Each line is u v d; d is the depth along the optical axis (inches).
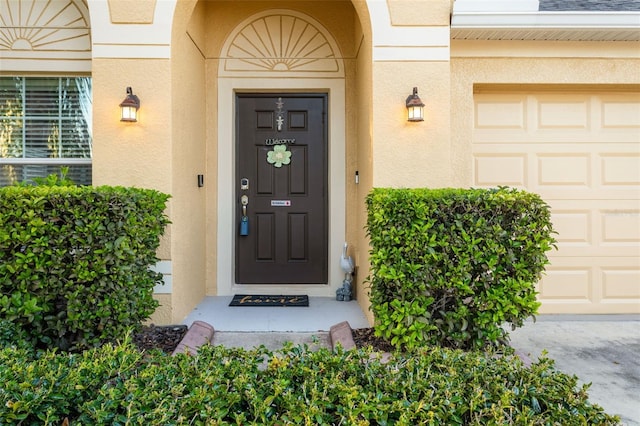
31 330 101.2
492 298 106.0
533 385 67.1
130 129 132.6
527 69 156.1
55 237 100.2
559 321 153.6
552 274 161.5
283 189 182.9
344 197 178.7
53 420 55.6
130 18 133.0
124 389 60.4
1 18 154.9
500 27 144.7
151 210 115.2
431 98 135.3
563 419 59.7
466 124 156.7
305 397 60.4
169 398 58.8
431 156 134.8
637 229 161.8
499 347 104.1
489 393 63.7
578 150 162.6
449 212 107.8
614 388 101.7
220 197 177.8
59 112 158.6
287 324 139.5
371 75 136.8
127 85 132.8
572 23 144.3
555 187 162.1
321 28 178.4
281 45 178.4
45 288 100.3
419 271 105.2
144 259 113.7
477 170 161.5
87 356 72.9
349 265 170.9
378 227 111.0
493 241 106.3
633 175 162.6
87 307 100.8
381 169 134.7
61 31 155.6
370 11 135.3
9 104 158.2
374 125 135.0
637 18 143.1
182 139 144.9
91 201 100.8
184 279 145.6
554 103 162.7
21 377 61.7
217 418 55.7
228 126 177.9
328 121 181.5
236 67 177.9
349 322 141.3
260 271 182.2
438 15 135.6
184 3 138.0
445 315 107.4
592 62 156.5
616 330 143.4
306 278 182.1
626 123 163.0
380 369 70.4
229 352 75.8
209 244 177.6
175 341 119.8
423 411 58.3
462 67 156.2
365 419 56.8
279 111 182.2
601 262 161.3
